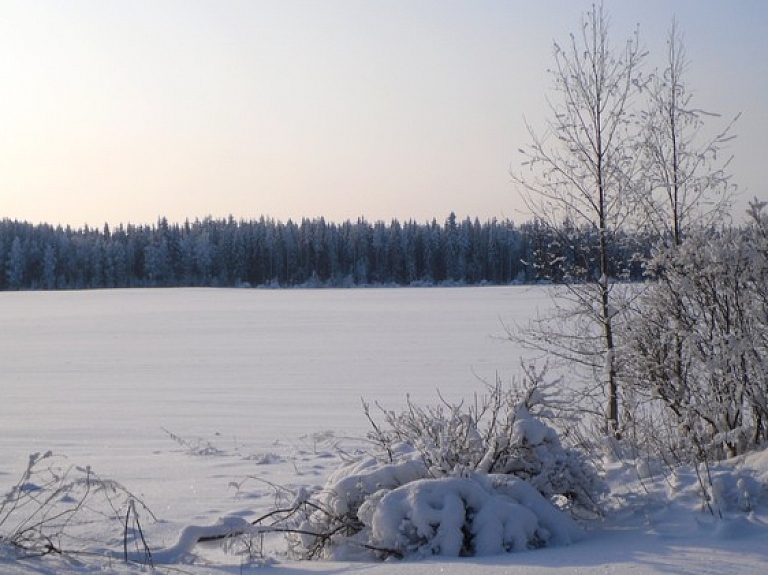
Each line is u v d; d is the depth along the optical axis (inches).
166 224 5413.4
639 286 349.7
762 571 181.2
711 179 392.8
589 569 187.5
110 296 3548.2
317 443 479.5
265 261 5017.2
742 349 280.2
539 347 414.9
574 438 321.1
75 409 653.9
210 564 210.2
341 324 1659.7
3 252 5073.8
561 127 422.9
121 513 287.3
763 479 243.6
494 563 199.0
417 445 255.3
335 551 227.5
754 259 291.9
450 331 1425.9
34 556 199.9
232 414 618.5
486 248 4616.1
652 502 246.1
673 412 322.3
